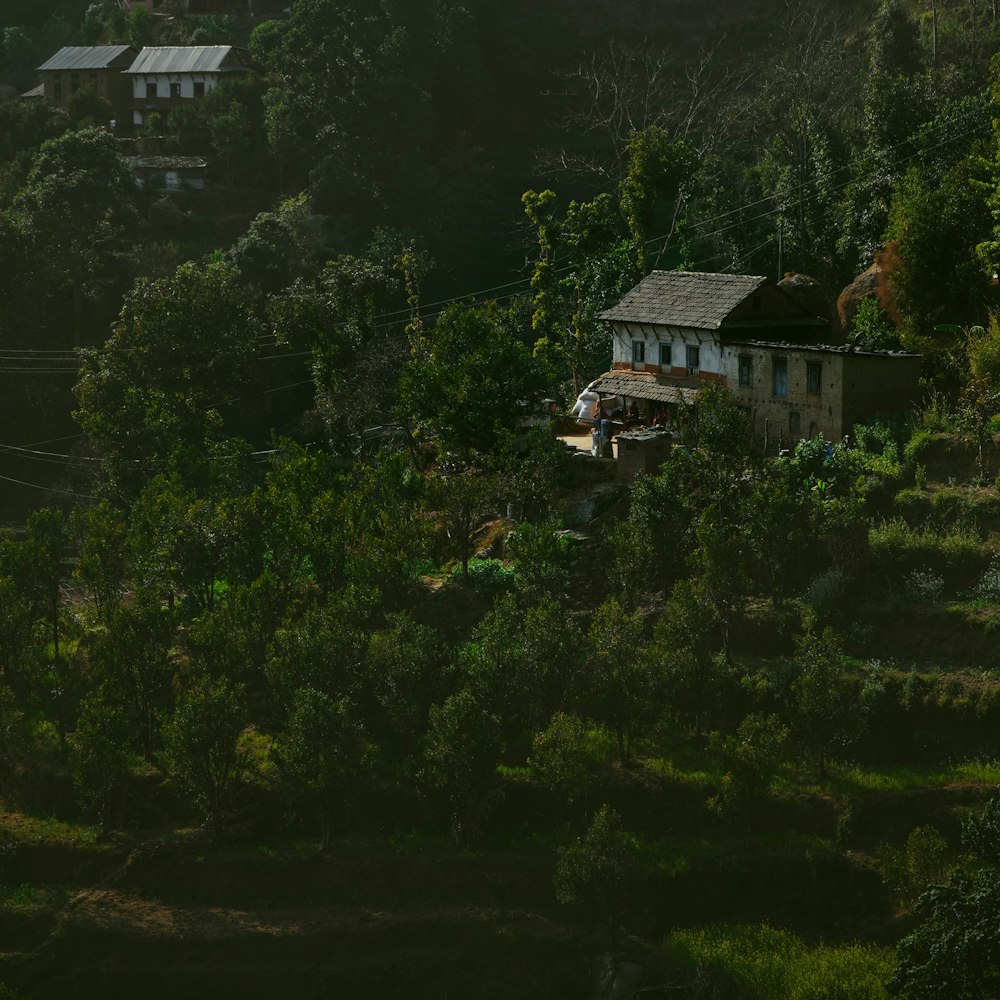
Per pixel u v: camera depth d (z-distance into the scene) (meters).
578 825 42.16
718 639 46.94
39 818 46.28
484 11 130.75
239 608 47.81
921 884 36.34
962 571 47.31
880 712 42.66
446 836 42.81
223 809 43.94
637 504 49.66
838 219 74.94
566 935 38.78
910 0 115.88
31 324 88.94
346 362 69.06
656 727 45.00
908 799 39.75
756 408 57.31
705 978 36.41
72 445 89.56
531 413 61.19
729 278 60.91
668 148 74.50
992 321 56.59
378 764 43.38
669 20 141.75
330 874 41.97
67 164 97.25
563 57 136.00
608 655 42.91
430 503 54.94
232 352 72.31
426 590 52.12
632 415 61.44
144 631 47.56
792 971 36.12
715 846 40.41
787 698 43.62
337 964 39.19
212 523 52.03
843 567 47.56
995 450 51.16
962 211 61.19
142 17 139.38
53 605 54.28
